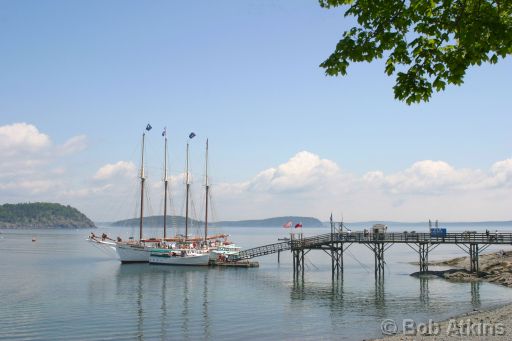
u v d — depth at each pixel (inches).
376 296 2046.0
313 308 1784.0
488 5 358.0
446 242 2596.0
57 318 1585.9
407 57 379.6
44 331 1401.3
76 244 6840.6
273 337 1338.6
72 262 3855.8
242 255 3432.6
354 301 1930.4
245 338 1332.4
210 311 1729.8
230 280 2655.0
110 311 1721.2
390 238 2714.1
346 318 1589.6
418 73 378.0
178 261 3476.9
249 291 2233.0
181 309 1769.2
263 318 1603.1
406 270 3147.1
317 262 3978.8
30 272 3063.5
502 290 2116.1
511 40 346.0
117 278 2748.5
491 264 2783.0
